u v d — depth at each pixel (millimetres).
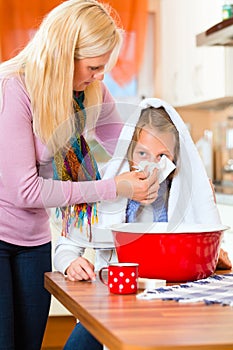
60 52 1978
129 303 1479
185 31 5117
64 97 2020
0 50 5371
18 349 2348
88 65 2031
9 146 1999
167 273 1752
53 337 4086
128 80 5781
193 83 4977
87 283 1762
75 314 1503
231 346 1141
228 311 1390
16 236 2209
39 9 5402
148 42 6020
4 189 2150
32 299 2301
